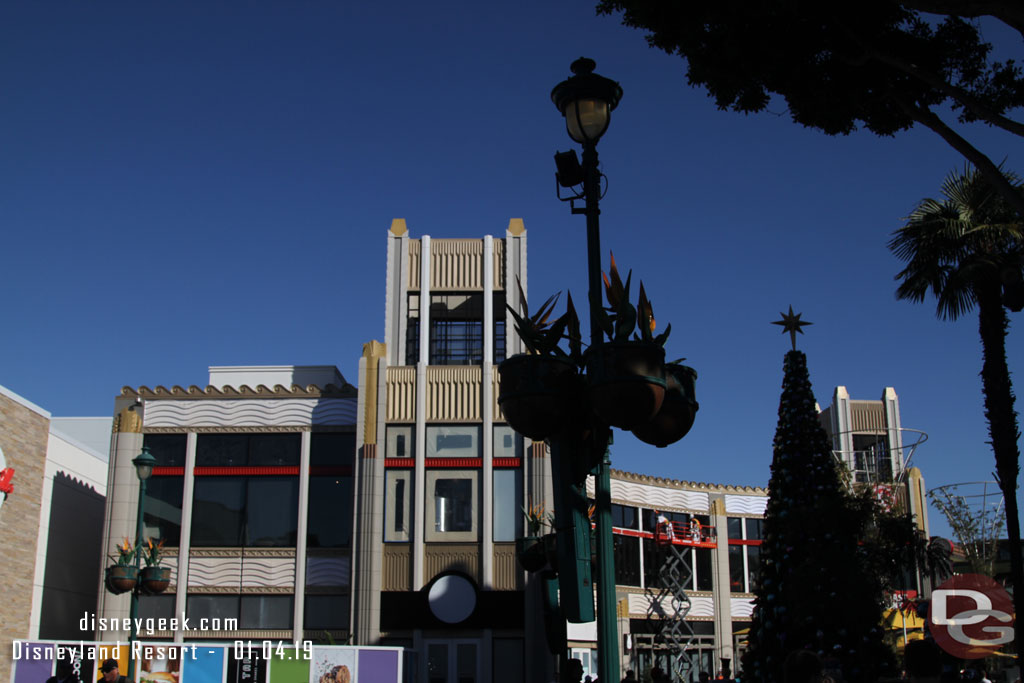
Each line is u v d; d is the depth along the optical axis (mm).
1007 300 15219
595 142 9281
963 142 12859
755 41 13734
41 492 33625
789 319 20547
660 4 13555
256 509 35500
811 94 14227
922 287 21938
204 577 34844
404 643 33125
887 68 13961
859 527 19359
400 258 37531
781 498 19484
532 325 8797
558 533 8508
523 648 32938
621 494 43406
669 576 43750
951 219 20969
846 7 13359
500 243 37562
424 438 35000
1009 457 18703
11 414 31531
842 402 52406
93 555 39438
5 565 31094
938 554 25516
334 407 36188
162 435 36156
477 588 33250
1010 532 18266
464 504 34375
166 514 35375
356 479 34500
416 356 36562
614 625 8242
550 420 8383
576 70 9422
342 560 34844
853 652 17516
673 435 8648
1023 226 20281
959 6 11125
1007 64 14180
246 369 41031
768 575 19281
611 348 7848
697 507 47250
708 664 45594
